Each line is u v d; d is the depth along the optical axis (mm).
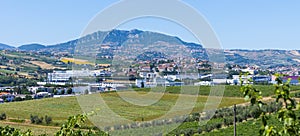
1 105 48562
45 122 35719
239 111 30656
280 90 3604
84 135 6887
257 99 3652
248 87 3682
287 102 3592
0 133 7496
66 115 36219
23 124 37375
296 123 3619
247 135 29906
